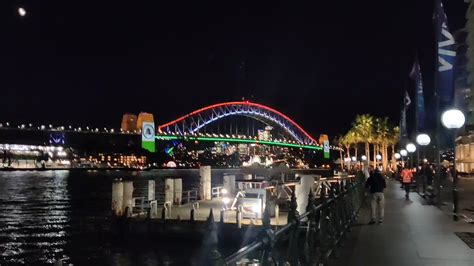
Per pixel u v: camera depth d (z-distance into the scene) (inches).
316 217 413.1
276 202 1105.4
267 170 1392.7
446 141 3048.7
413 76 1526.8
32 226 2037.4
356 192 904.9
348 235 634.2
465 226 721.6
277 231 248.7
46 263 1332.4
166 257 1147.3
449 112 808.3
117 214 1289.4
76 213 2454.5
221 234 1069.8
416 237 618.5
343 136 5285.4
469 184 2112.5
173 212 1322.6
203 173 1628.9
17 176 7623.0
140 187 4018.2
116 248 1232.2
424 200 1203.2
